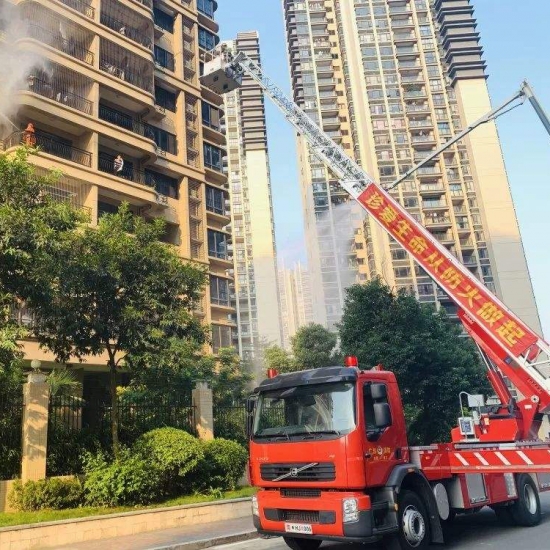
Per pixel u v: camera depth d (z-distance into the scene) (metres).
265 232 89.69
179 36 35.62
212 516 11.82
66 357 12.90
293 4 85.81
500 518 9.97
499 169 70.31
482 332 10.97
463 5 78.38
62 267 11.69
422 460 8.11
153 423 14.12
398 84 75.38
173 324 13.27
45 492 10.77
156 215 30.05
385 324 23.14
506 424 10.01
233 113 98.56
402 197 68.94
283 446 7.46
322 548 8.64
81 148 26.64
